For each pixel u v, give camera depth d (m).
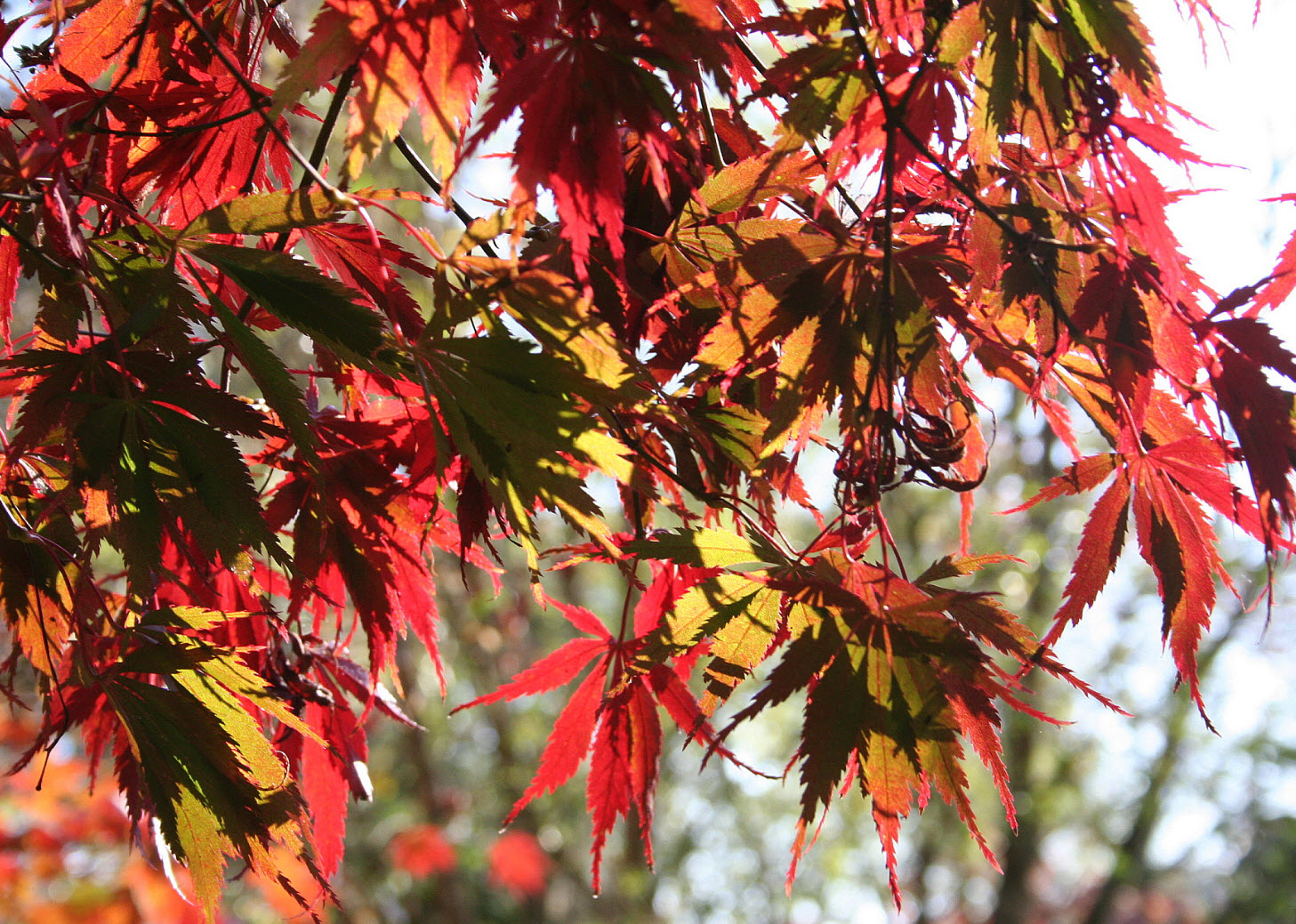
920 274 0.78
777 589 0.78
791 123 0.77
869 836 4.81
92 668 0.78
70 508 0.78
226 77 0.83
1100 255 0.78
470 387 0.76
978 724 0.78
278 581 0.86
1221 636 4.47
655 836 4.65
